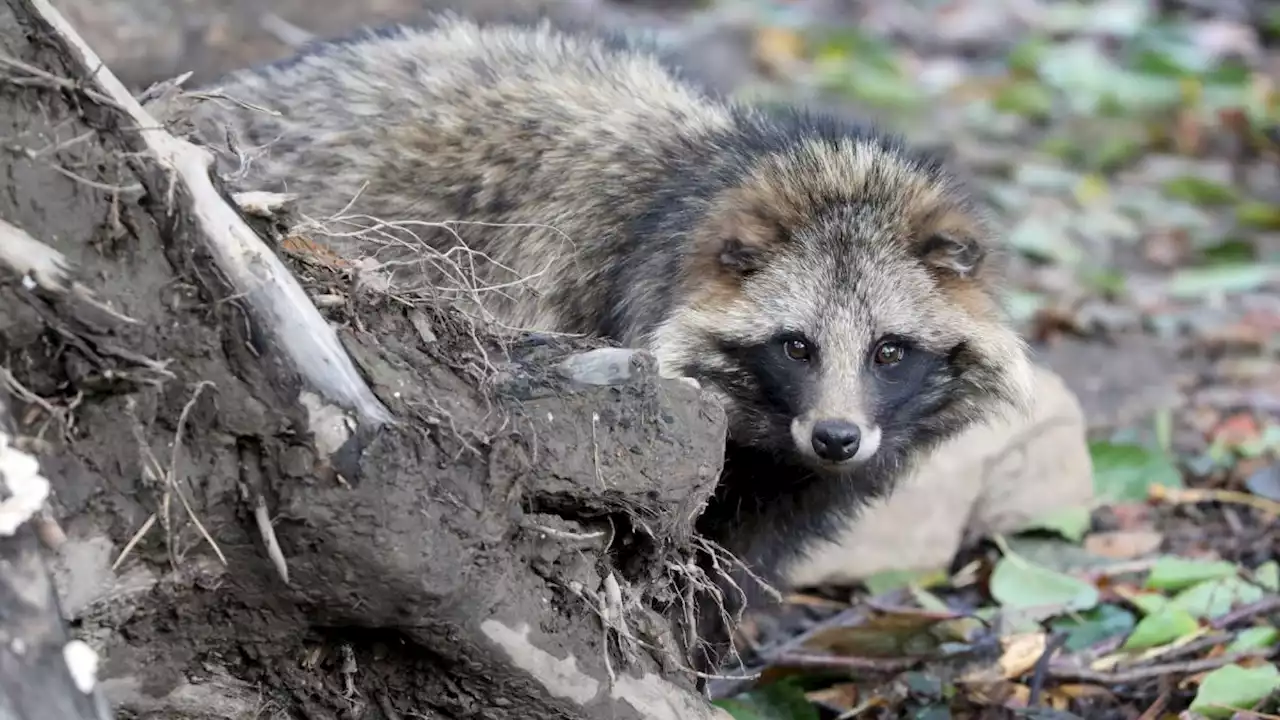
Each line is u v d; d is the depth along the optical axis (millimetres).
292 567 4996
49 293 4672
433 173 8320
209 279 4883
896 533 9625
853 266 7582
